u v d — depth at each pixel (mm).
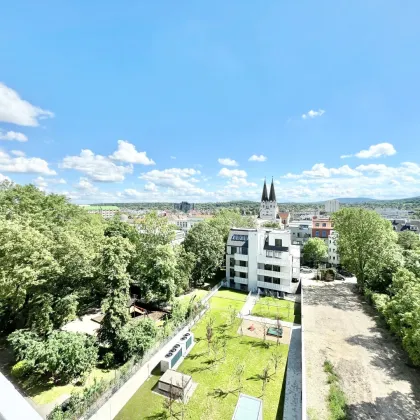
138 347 26156
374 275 40438
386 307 29688
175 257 44500
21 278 25234
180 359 27047
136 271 43250
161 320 36031
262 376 24297
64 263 28969
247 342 30328
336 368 24312
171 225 50219
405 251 45750
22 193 39156
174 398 21641
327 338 29609
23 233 26469
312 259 67000
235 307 41250
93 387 21062
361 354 26422
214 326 34375
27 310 29031
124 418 19875
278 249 48781
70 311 27531
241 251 50719
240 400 19312
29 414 3139
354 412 19359
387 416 19031
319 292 46094
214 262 51375
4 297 25969
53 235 31656
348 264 47000
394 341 28797
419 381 22547
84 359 23094
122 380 23375
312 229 76562
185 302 40031
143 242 46625
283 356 27406
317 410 19516
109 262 27797
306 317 35125
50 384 22609
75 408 19375
